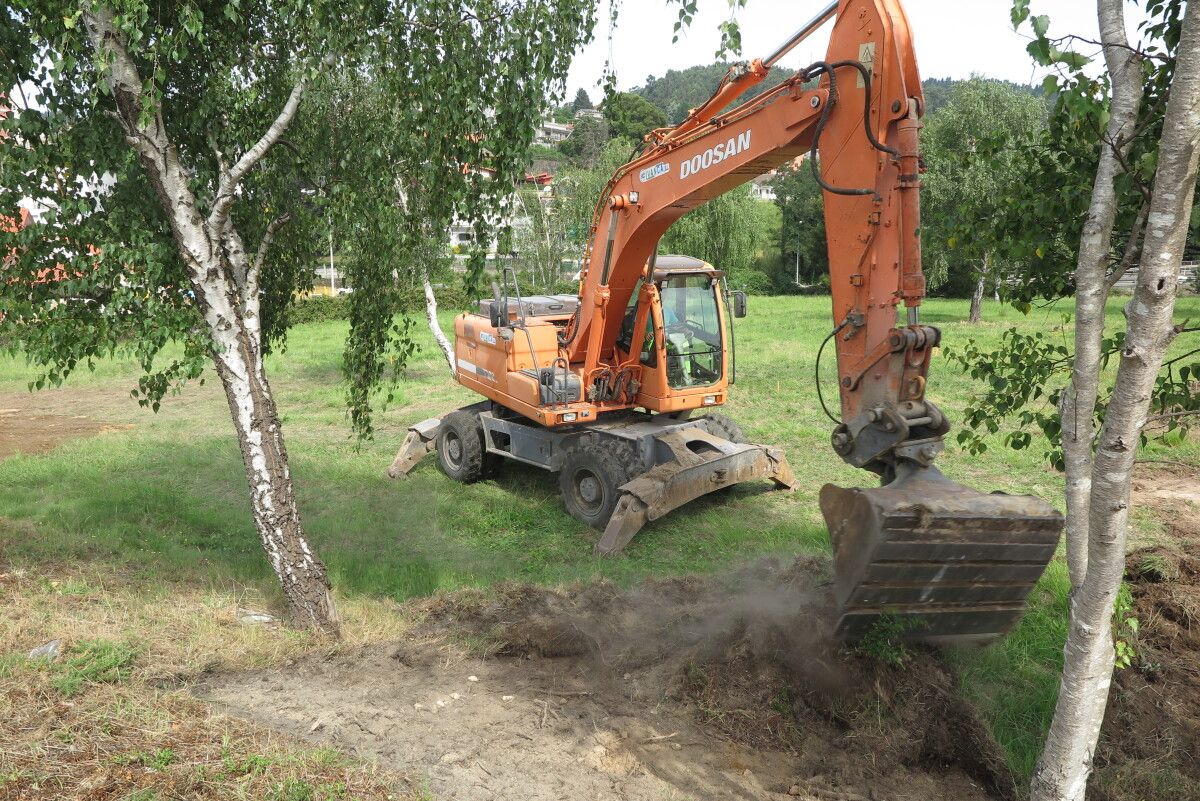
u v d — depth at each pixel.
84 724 4.61
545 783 4.52
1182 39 2.88
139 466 11.57
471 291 6.51
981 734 5.11
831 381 17.97
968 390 16.45
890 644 5.30
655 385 9.47
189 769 4.27
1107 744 5.12
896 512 4.41
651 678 5.70
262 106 6.12
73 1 4.84
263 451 6.00
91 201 5.55
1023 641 6.17
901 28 4.89
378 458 12.23
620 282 8.78
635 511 8.47
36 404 16.62
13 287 5.38
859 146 5.12
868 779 4.82
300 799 4.11
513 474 11.24
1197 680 5.70
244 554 8.27
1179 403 4.50
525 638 6.09
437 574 7.61
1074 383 3.52
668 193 7.51
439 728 4.97
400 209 6.80
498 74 5.92
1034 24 3.18
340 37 5.60
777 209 76.81
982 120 28.55
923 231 4.91
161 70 5.01
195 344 5.61
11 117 5.13
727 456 9.20
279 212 6.66
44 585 6.62
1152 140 3.88
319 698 5.26
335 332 30.80
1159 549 7.37
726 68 6.39
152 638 5.80
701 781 4.68
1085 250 3.39
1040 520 4.64
